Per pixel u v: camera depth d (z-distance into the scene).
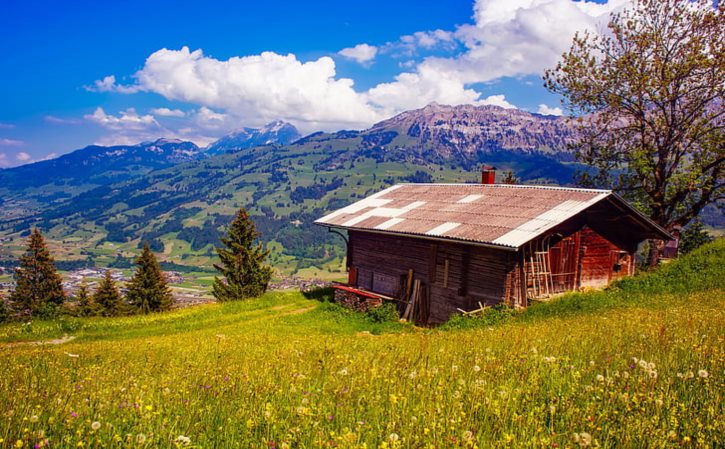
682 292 18.69
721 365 6.16
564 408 4.83
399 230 25.17
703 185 28.83
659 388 5.16
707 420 4.30
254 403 5.52
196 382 7.12
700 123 28.94
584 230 23.39
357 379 6.55
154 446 4.23
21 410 5.11
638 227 24.72
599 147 33.22
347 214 31.59
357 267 30.52
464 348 9.82
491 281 21.72
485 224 22.47
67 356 13.20
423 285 25.39
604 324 12.46
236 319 27.20
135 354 13.23
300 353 10.12
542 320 17.66
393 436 3.90
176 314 30.22
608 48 31.80
